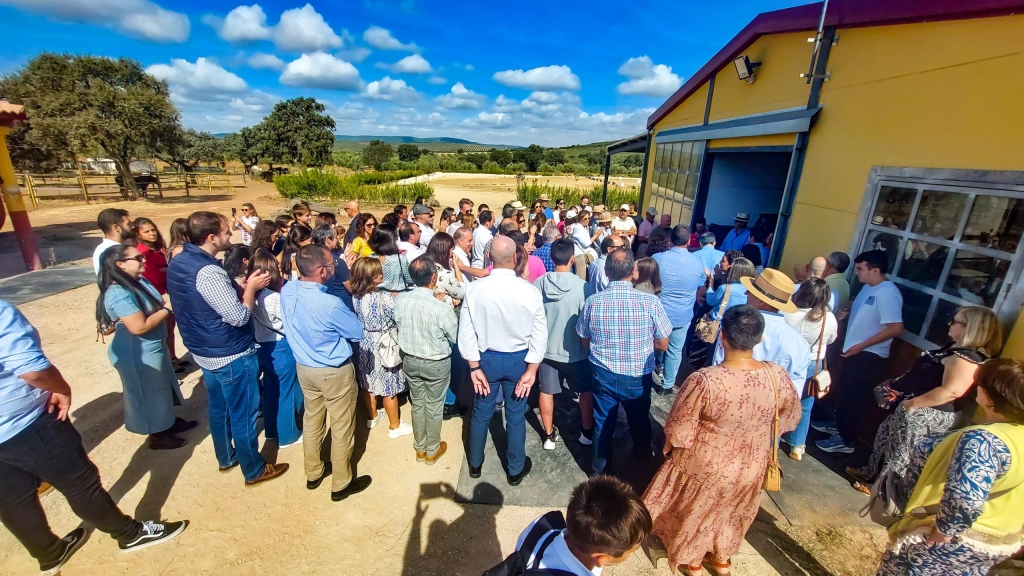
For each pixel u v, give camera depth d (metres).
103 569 2.53
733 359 2.07
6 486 2.19
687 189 8.62
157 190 24.47
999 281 2.79
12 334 2.00
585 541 1.21
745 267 3.68
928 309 3.31
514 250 2.82
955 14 3.04
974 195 2.94
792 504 3.09
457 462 3.48
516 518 2.97
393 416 3.70
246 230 7.67
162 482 3.19
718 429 2.09
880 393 2.93
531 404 4.35
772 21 5.31
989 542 1.68
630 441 3.76
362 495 3.13
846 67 4.23
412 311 2.99
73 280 8.08
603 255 4.73
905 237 3.53
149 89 21.30
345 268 4.29
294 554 2.67
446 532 2.85
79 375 4.66
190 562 2.59
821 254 4.54
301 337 2.75
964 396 2.54
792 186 4.99
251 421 3.05
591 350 3.05
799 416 2.19
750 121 5.95
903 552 1.90
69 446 2.26
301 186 24.05
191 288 2.66
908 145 3.52
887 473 2.16
